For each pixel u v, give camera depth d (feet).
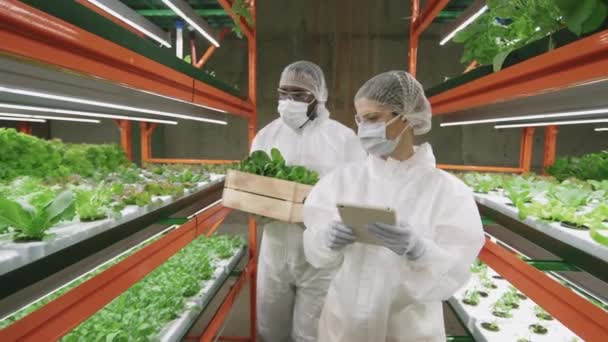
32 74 2.88
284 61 12.82
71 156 6.59
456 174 9.59
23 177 4.95
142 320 4.80
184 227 5.26
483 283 6.95
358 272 4.18
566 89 3.49
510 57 4.32
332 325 4.32
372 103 4.00
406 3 12.16
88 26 2.86
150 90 3.97
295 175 5.84
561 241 3.92
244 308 11.05
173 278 6.49
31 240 2.96
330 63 12.67
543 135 15.60
